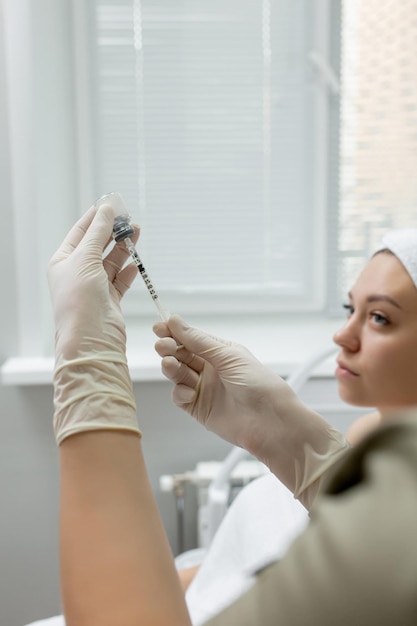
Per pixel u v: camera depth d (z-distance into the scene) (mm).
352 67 1829
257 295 1915
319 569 333
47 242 1727
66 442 654
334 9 1804
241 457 1384
